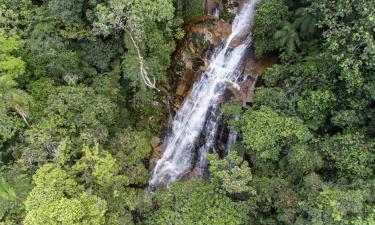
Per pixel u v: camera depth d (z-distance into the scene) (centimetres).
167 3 1450
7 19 1515
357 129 1347
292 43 1488
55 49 1560
